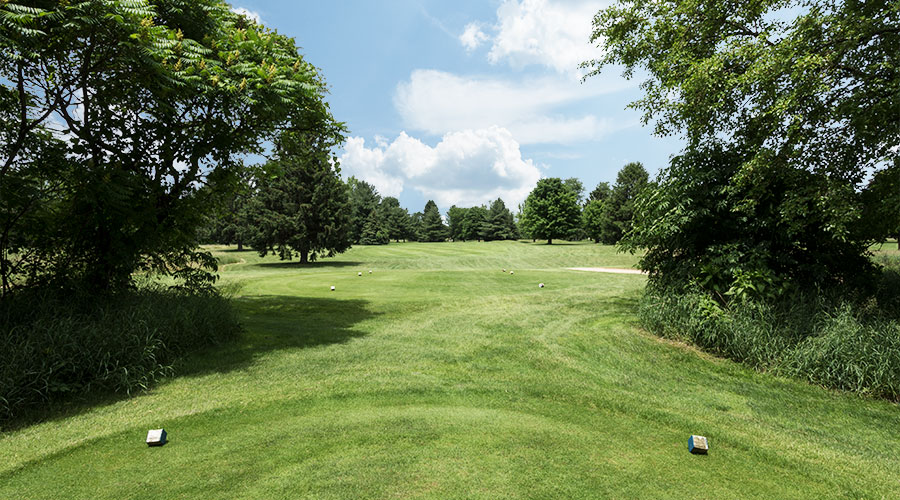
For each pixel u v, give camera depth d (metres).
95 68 6.62
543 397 5.16
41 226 6.63
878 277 8.50
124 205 6.61
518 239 88.50
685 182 8.44
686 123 9.97
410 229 88.19
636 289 15.02
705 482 3.23
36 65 6.31
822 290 7.50
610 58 11.93
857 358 5.63
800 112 7.34
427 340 7.95
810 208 7.45
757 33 9.22
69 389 4.77
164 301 7.43
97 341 5.34
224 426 4.13
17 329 5.27
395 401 4.91
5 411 4.21
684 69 9.66
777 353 6.43
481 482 3.10
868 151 7.80
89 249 7.09
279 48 8.55
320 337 8.02
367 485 3.03
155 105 7.55
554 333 8.52
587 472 3.31
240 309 10.73
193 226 8.50
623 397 5.21
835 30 6.79
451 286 16.12
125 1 5.36
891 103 6.77
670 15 10.12
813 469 3.53
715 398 5.28
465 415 4.50
